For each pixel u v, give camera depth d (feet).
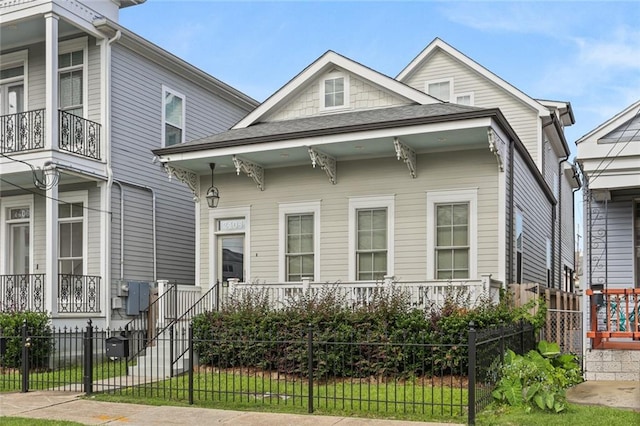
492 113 38.81
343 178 47.60
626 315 37.19
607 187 38.09
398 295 38.78
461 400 27.14
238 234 50.93
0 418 28.04
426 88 74.90
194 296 49.29
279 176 49.67
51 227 46.88
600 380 36.88
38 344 44.14
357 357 36.94
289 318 39.73
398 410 28.53
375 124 41.60
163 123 59.57
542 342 36.09
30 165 47.83
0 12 49.70
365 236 46.78
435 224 44.70
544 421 25.39
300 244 48.73
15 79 56.75
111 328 51.78
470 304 38.01
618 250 44.24
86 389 34.01
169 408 30.07
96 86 53.11
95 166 51.49
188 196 62.64
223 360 41.37
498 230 42.80
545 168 71.61
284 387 35.14
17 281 51.44
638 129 37.35
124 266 54.03
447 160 44.68
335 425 26.14
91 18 52.13
